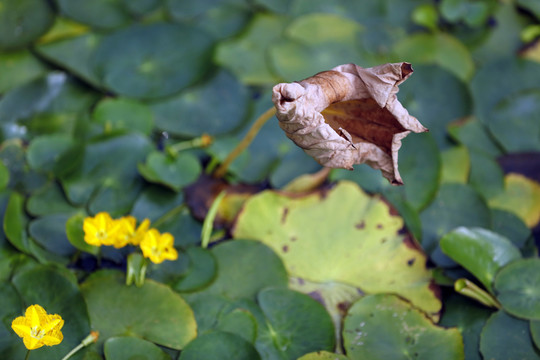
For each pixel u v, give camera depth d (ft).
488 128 9.73
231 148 9.01
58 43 9.98
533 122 9.70
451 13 11.18
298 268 7.76
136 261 7.07
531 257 8.14
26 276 7.02
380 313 7.16
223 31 10.83
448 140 9.53
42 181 8.32
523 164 9.24
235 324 6.96
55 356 6.38
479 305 7.39
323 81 5.60
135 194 8.36
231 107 9.61
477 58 10.90
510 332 7.02
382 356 6.78
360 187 8.26
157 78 9.71
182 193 8.46
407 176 8.83
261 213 8.06
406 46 10.90
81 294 6.88
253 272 7.57
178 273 7.42
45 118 9.20
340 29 11.03
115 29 10.36
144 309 6.93
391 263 7.79
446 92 10.07
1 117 9.10
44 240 7.61
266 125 9.42
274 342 6.88
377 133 6.14
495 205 8.83
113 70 9.74
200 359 6.55
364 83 5.73
